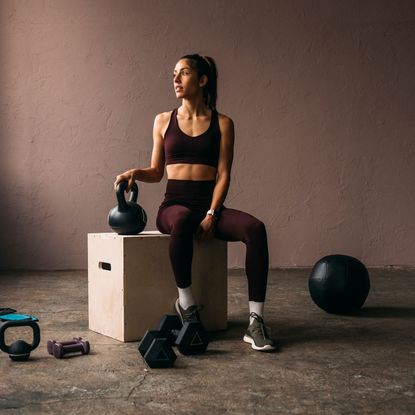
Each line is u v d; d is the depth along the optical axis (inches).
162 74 235.6
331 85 237.5
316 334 125.7
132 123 235.1
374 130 238.2
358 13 237.3
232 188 237.1
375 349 113.0
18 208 233.3
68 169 234.1
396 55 238.1
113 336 122.0
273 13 236.4
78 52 233.3
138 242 119.4
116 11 233.9
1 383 92.0
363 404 83.2
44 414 79.0
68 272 226.4
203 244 127.3
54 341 108.3
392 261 238.7
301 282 200.2
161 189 235.3
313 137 237.5
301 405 82.7
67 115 233.6
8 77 232.1
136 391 88.4
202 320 127.8
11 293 177.9
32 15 232.2
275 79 237.0
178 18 235.3
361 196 238.4
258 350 111.7
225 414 79.3
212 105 130.4
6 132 232.2
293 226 237.8
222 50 236.2
